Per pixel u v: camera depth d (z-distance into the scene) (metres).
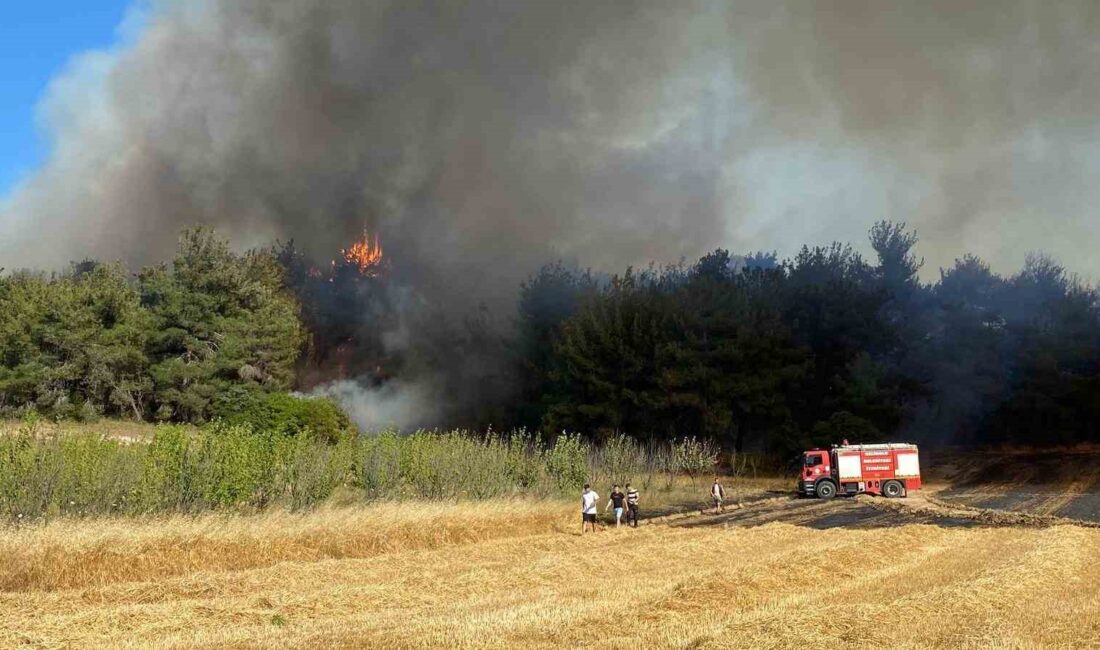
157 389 59.12
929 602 15.51
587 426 72.12
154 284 62.22
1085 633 13.32
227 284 63.22
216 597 17.14
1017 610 15.12
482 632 13.54
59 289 58.38
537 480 40.19
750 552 24.80
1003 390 71.69
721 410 66.81
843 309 71.81
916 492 52.81
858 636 13.12
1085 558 22.16
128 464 25.05
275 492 28.75
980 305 76.56
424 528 28.02
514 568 21.31
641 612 15.14
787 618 14.14
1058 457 64.94
